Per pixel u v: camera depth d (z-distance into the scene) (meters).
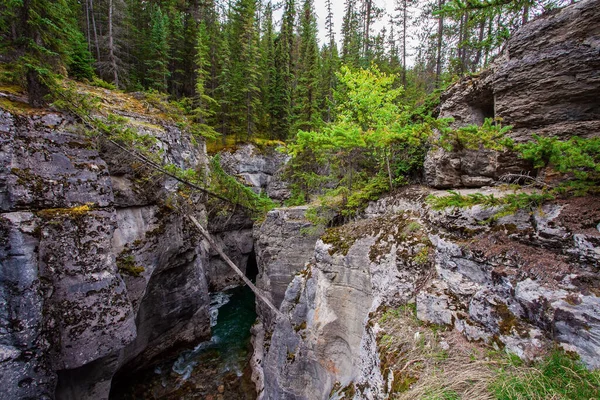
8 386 8.41
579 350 3.48
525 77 5.58
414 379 4.57
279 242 16.75
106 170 12.07
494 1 4.84
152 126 18.55
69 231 10.25
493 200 4.90
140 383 15.28
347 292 8.80
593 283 3.67
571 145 3.73
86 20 29.28
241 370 15.88
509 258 4.62
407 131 7.23
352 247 8.93
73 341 10.05
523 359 3.90
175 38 33.28
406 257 7.03
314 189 21.31
